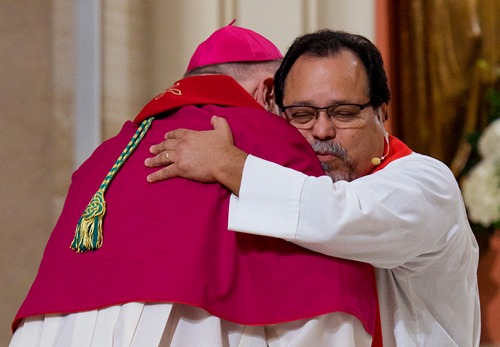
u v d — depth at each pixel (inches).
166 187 315.6
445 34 665.0
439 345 339.0
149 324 296.5
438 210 324.2
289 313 300.0
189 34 565.6
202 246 302.8
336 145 327.3
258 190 307.6
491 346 591.2
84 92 566.6
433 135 661.9
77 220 325.4
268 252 309.4
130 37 572.4
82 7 571.5
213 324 298.0
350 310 301.0
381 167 333.4
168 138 326.3
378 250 311.0
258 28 573.3
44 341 310.8
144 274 301.3
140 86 573.0
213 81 346.9
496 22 663.1
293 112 331.9
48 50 575.5
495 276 597.9
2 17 583.8
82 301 306.0
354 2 598.9
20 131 576.4
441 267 336.2
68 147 568.7
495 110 642.8
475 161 649.0
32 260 568.4
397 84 666.8
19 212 573.0
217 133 320.5
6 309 568.4
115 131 567.8
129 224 312.2
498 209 573.9
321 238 303.6
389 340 331.6
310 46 336.8
